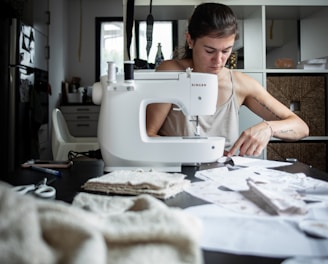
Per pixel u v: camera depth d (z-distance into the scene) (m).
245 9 2.22
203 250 0.42
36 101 3.25
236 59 2.31
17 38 2.79
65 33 4.66
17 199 0.35
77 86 4.70
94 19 4.80
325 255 0.41
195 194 0.70
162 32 2.50
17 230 0.31
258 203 0.62
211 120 1.40
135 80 1.00
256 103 1.52
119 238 0.37
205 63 1.30
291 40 2.51
